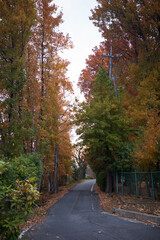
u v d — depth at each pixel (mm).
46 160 19531
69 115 21688
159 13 16875
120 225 7359
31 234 6617
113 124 19172
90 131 18312
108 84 21156
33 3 15922
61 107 21938
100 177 22562
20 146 14070
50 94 18391
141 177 13758
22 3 15289
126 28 20516
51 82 18594
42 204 15016
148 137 10727
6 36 15109
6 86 14422
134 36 21422
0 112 14609
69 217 9852
